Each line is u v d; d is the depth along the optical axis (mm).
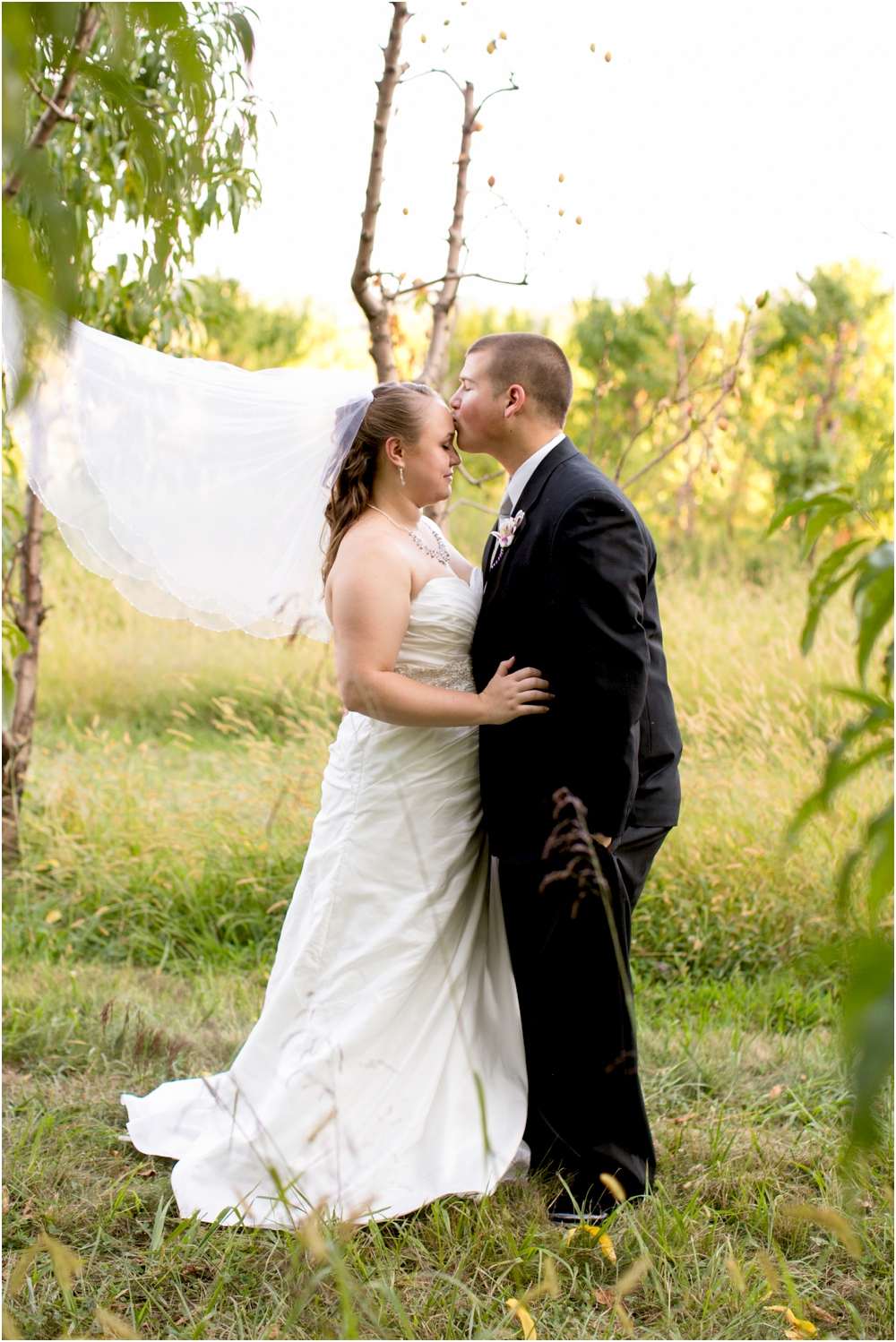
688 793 4422
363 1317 1843
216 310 5609
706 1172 2361
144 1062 2926
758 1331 1854
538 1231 2092
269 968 3627
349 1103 2230
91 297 3562
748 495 11227
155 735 6828
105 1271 2012
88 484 2408
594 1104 2240
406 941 2303
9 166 819
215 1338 1826
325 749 4891
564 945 2203
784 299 10766
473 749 2420
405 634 2301
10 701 2771
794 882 3748
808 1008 3260
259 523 2521
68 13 890
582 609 2082
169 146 1573
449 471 2389
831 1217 1646
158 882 4121
